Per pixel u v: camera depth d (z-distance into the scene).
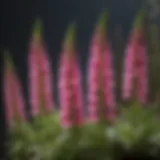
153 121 2.22
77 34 5.73
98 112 2.20
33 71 2.26
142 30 2.22
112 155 2.18
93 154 2.19
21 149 2.26
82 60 5.66
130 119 2.22
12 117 2.32
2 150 5.33
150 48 2.78
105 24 2.19
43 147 2.22
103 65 2.19
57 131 2.23
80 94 2.20
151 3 3.79
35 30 2.26
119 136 2.20
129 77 2.23
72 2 5.80
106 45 2.20
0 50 5.90
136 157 2.19
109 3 5.61
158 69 2.73
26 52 5.92
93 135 2.19
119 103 2.23
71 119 2.19
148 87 2.30
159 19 3.46
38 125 2.26
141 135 2.20
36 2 5.89
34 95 2.26
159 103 2.26
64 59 2.20
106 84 2.19
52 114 2.25
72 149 2.19
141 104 2.24
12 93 2.33
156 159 2.20
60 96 2.21
